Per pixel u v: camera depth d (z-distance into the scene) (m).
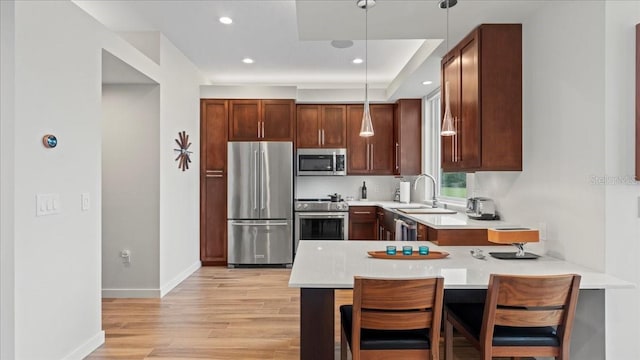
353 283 1.79
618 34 2.04
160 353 2.80
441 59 3.82
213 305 3.88
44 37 2.37
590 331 2.13
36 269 2.30
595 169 2.11
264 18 3.70
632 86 2.05
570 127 2.31
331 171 5.99
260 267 5.58
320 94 5.89
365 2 2.53
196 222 5.45
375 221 5.77
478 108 2.88
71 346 2.62
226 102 5.63
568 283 1.76
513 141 2.88
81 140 2.73
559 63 2.41
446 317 2.36
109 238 4.13
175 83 4.56
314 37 3.18
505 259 2.38
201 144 5.62
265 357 2.74
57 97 2.48
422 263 2.25
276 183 5.56
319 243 2.97
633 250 2.06
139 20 3.73
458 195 4.89
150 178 4.13
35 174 2.30
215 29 3.98
